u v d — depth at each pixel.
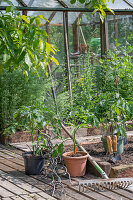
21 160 4.48
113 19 6.81
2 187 3.42
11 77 5.62
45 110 3.60
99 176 3.61
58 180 3.31
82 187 3.31
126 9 6.80
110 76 4.98
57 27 6.68
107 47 6.76
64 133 5.40
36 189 3.31
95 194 3.11
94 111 3.88
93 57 6.64
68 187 3.36
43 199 3.03
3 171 4.01
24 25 2.22
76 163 3.61
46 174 3.77
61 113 5.47
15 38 2.16
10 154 4.82
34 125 3.81
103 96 4.05
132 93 4.71
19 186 3.41
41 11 6.58
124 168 3.49
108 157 3.95
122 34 6.92
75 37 6.78
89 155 3.72
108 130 5.59
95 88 5.87
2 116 5.51
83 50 6.80
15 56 2.08
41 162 3.81
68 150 4.37
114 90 4.72
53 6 6.33
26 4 6.09
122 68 4.89
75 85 5.93
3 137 5.55
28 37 2.12
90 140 5.00
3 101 5.53
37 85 5.68
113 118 4.22
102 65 5.82
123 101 3.59
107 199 2.97
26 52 2.07
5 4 5.93
